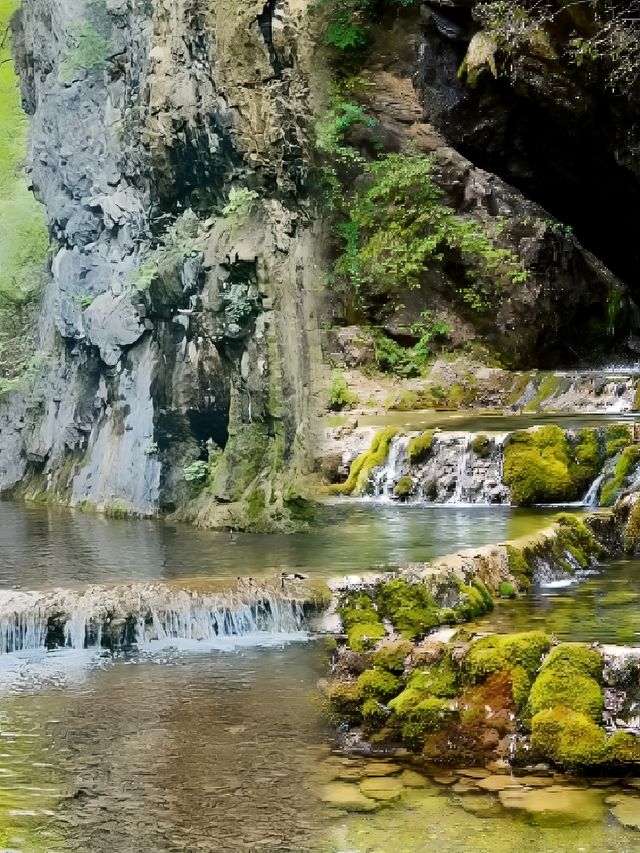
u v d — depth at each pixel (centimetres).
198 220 1512
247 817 553
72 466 1728
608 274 2434
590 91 1708
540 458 1420
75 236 1772
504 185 2347
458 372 2109
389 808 560
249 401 1366
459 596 841
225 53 1396
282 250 1385
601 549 1109
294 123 1430
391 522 1283
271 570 1009
